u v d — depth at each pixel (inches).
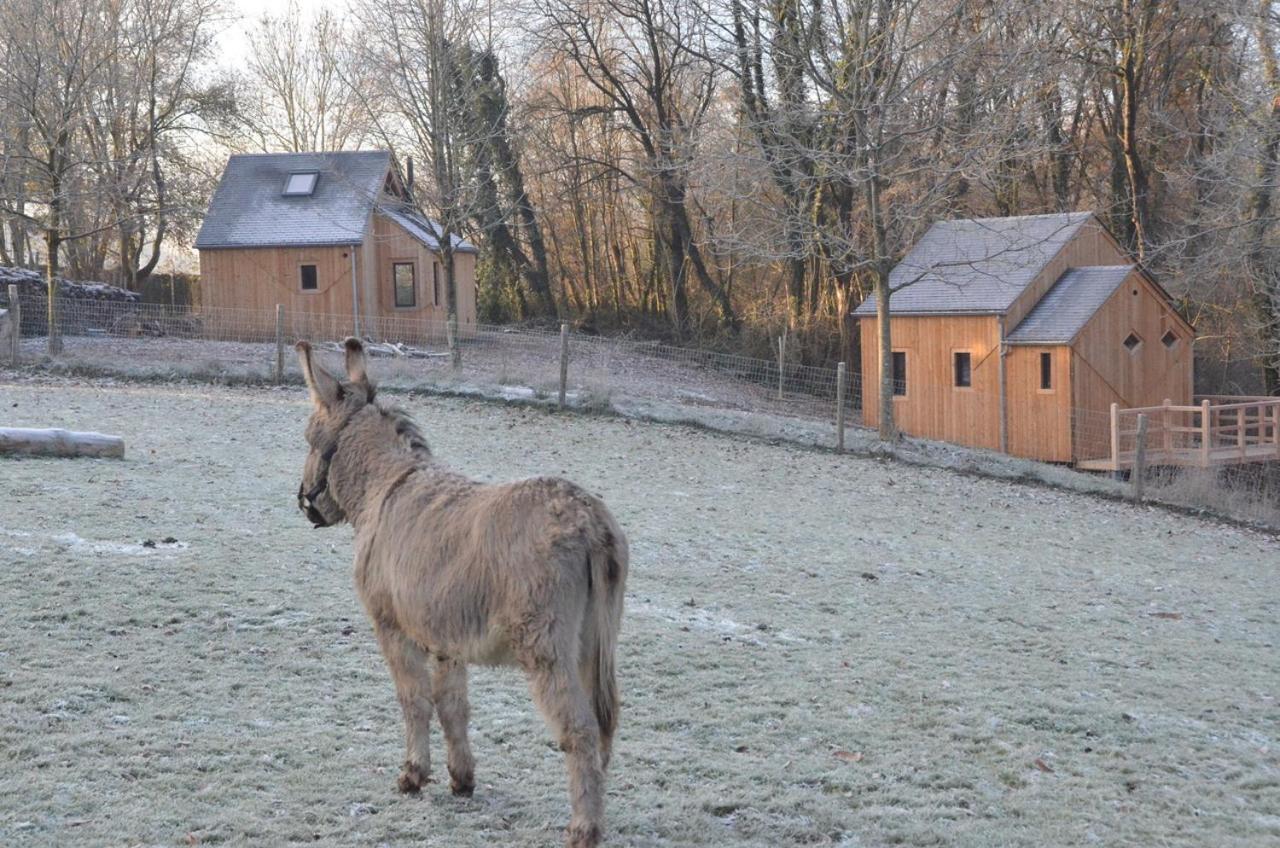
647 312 2001.7
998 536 642.8
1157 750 301.3
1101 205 1676.9
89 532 438.0
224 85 1894.7
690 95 1871.3
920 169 999.6
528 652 199.3
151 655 313.7
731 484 721.0
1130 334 1243.8
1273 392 1364.4
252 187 1556.3
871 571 506.3
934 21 1175.6
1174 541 696.4
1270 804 269.3
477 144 1278.3
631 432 867.4
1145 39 1534.2
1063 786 269.7
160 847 207.2
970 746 291.6
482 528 207.0
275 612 361.4
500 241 1941.4
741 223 1670.8
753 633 386.6
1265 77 1154.0
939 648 388.8
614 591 206.8
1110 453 1201.4
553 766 258.4
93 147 1593.3
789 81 1205.7
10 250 2081.7
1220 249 1254.9
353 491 238.5
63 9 1114.1
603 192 2041.1
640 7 1739.7
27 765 237.8
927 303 1273.4
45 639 318.3
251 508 514.3
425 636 216.4
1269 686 379.6
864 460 877.8
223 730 266.4
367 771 248.4
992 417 1238.9
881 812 244.4
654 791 248.4
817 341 1628.9
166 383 941.2
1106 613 473.7
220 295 1489.9
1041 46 1253.7
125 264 1830.7
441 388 948.6
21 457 574.2
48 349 1040.2
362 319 1477.6
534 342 1584.6
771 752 278.1
